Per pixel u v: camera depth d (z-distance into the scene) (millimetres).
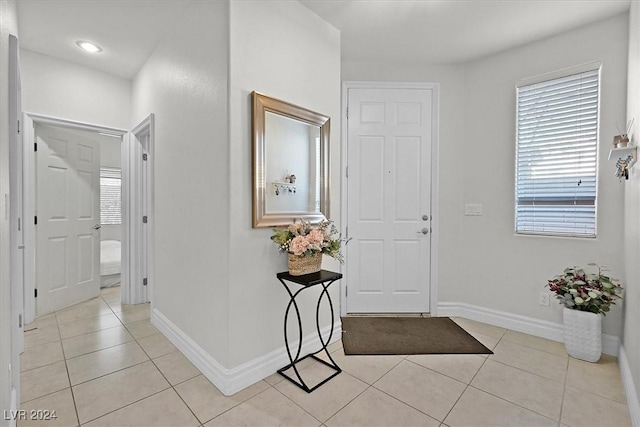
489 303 3082
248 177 1966
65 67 3107
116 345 2498
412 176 3285
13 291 1765
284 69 2188
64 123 3111
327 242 2178
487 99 3090
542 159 2793
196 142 2184
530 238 2840
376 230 3295
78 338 2625
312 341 2416
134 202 3508
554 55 2711
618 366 2230
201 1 2104
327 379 2041
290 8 2238
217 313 1972
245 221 1956
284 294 2205
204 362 2088
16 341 1734
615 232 2420
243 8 1929
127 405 1770
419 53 3049
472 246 3189
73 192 3496
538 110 2807
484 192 3111
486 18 2486
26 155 2941
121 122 3479
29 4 2256
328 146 2518
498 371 2170
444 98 3260
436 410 1754
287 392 1907
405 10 2393
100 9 2324
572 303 2379
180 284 2432
